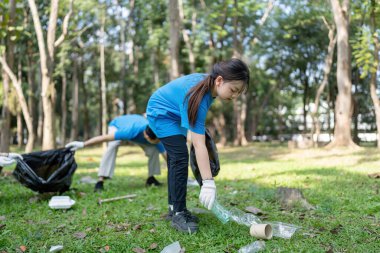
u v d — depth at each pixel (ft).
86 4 54.34
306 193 15.19
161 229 10.53
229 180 20.29
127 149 60.44
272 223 10.47
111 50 77.10
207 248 8.91
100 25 63.46
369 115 89.76
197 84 9.99
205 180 9.62
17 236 10.03
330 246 8.88
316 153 41.16
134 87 79.46
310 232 10.05
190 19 58.85
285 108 132.16
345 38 44.93
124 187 18.89
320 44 72.49
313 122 58.95
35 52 65.77
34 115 84.69
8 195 15.98
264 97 97.40
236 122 74.59
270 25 67.10
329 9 55.88
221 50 62.03
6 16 32.91
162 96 11.00
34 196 15.57
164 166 29.25
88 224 11.25
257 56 74.18
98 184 17.89
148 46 63.31
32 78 68.54
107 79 84.07
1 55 37.09
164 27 59.77
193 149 10.70
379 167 24.29
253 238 9.47
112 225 11.21
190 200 14.58
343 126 45.34
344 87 45.24
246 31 65.46
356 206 12.51
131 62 76.79
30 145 40.60
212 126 74.84
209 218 11.57
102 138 16.58
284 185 17.62
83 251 8.89
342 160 30.91
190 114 9.70
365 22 53.93
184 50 55.77
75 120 77.46
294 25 67.92
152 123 11.23
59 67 63.21
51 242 9.60
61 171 15.28
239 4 52.16
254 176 21.68
